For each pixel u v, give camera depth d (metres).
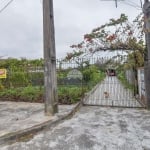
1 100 11.83
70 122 7.46
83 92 11.80
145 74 9.61
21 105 10.31
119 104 10.91
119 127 6.74
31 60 20.59
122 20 10.88
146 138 5.68
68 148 5.09
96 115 8.50
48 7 8.16
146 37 9.68
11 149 5.09
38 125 6.64
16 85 14.61
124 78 24.94
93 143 5.38
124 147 5.09
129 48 11.01
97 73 24.22
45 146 5.24
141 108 9.83
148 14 9.68
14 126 6.49
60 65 12.01
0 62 18.67
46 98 8.09
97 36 11.09
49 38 8.17
